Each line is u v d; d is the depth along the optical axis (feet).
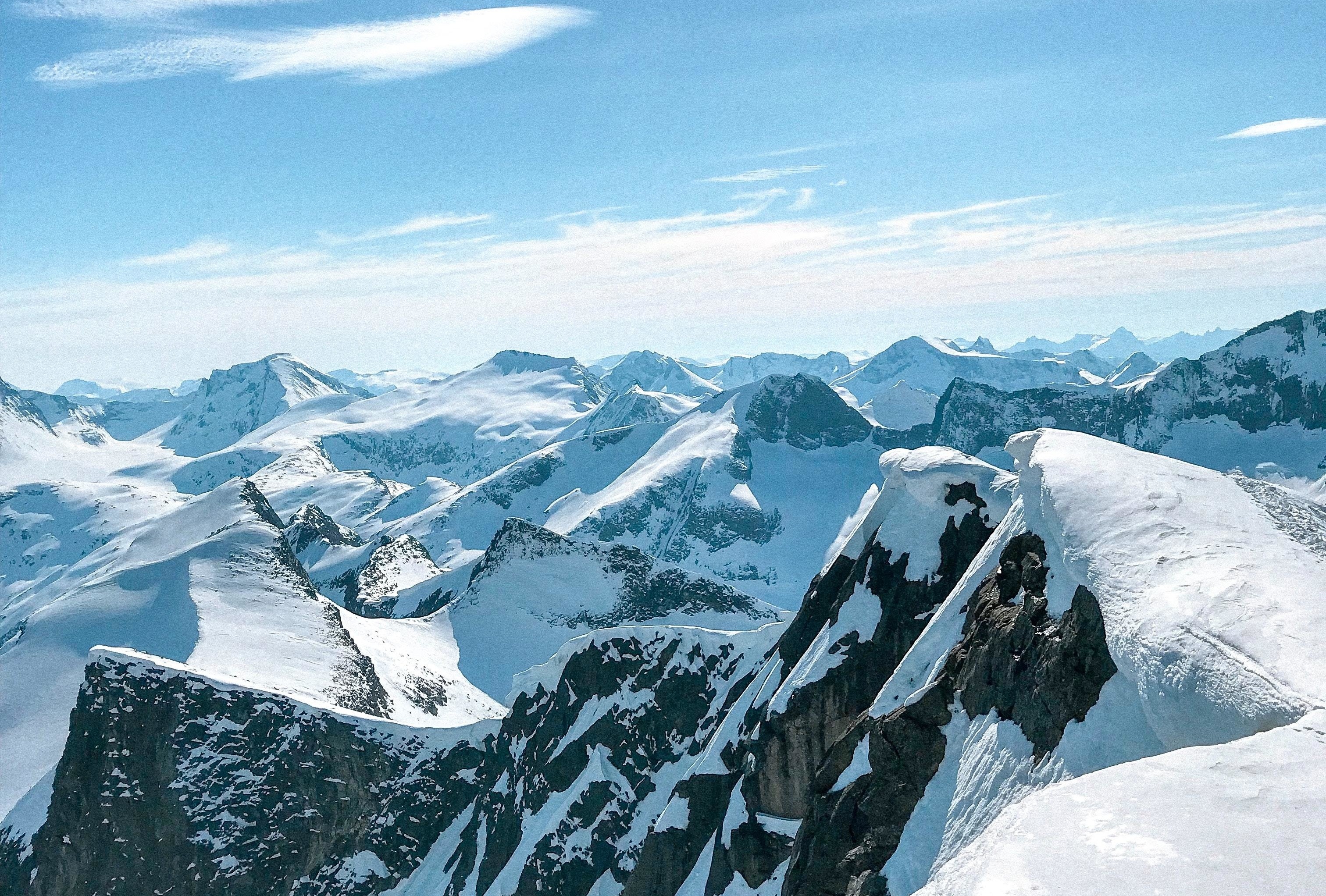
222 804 289.53
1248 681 66.08
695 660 286.25
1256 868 41.52
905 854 102.17
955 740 108.27
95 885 280.10
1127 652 80.84
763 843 171.94
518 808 290.97
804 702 170.81
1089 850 44.86
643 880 209.77
